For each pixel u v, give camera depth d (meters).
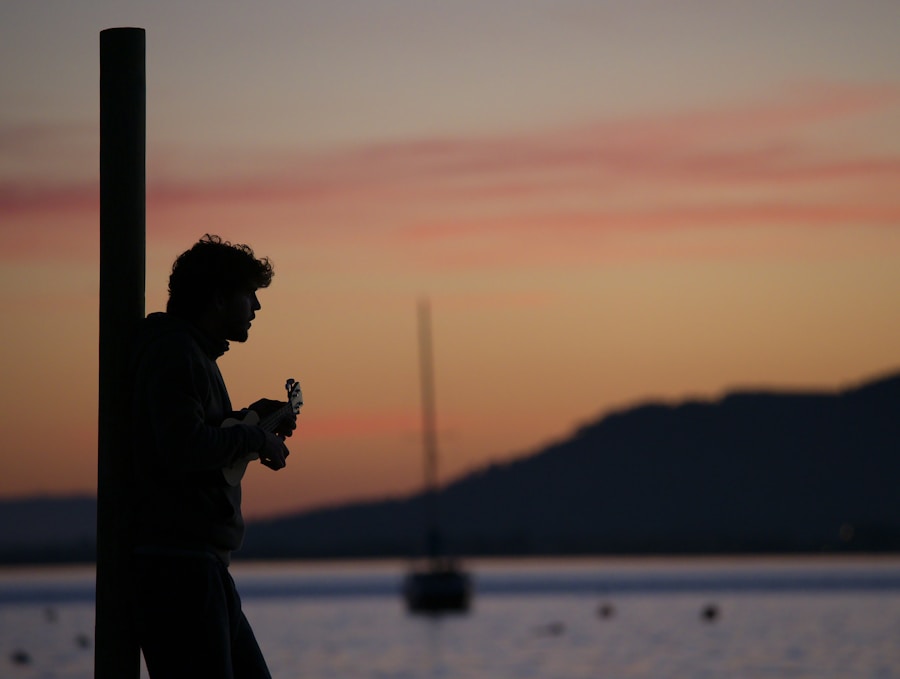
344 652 97.44
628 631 117.50
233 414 7.71
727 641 101.25
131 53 7.71
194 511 7.31
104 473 7.57
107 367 7.62
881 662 79.69
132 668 7.48
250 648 7.70
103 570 7.52
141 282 7.71
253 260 7.83
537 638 110.00
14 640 110.56
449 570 140.38
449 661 88.88
